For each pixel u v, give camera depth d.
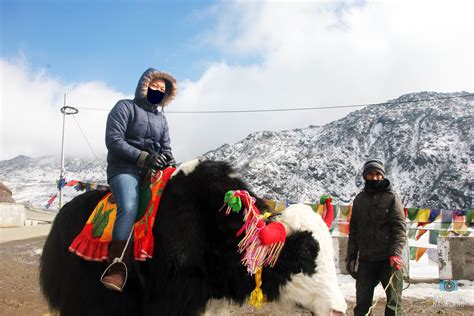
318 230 3.36
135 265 3.51
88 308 3.64
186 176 3.71
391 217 5.08
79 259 3.70
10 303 7.58
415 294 8.23
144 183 3.78
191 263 3.38
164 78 4.15
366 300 5.21
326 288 3.23
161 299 3.40
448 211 9.33
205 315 3.45
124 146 3.75
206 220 3.50
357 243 5.38
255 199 3.64
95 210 3.82
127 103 4.03
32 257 14.52
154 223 3.54
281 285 3.37
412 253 9.30
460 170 183.62
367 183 5.36
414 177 197.62
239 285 3.43
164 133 4.29
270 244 3.24
